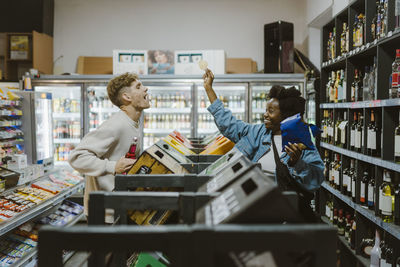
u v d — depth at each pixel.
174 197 1.02
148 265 1.05
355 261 3.17
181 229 0.72
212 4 6.30
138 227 0.74
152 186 1.36
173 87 5.43
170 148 1.98
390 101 2.28
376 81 2.54
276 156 1.93
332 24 3.94
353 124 3.12
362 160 2.82
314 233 0.71
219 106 2.41
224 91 5.70
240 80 5.08
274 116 2.03
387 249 2.53
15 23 5.93
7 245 2.88
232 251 0.70
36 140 3.70
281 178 1.86
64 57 6.30
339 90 3.53
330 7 4.78
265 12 6.27
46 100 4.02
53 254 0.74
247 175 0.96
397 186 2.44
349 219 3.28
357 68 3.24
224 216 0.80
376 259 2.69
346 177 3.29
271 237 0.70
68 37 6.30
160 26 6.31
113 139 1.93
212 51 5.24
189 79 5.14
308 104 4.99
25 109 3.66
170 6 6.30
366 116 2.77
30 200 3.08
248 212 0.78
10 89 3.82
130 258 1.42
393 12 2.38
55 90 5.75
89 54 6.31
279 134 2.12
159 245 0.72
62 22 6.30
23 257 2.75
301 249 0.70
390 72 2.52
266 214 0.78
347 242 3.21
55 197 3.41
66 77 5.11
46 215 3.52
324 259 0.71
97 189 1.92
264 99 5.34
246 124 2.34
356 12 3.21
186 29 6.30
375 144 2.67
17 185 3.25
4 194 3.06
